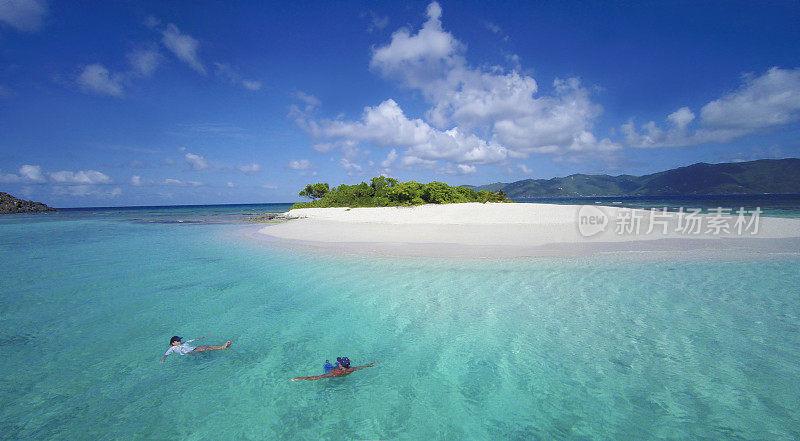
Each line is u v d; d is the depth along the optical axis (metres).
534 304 9.81
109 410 5.43
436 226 28.97
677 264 13.89
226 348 7.53
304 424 5.04
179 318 9.34
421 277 13.06
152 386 6.11
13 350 7.51
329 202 60.91
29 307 10.27
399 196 52.34
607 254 16.12
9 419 5.20
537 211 34.44
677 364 6.37
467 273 13.42
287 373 6.49
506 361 6.71
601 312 9.05
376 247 19.67
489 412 5.21
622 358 6.66
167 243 24.14
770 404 5.14
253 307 10.16
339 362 6.45
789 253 15.53
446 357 6.95
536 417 5.06
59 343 7.86
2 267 16.00
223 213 74.00
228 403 5.58
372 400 5.60
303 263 16.05
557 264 14.41
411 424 4.99
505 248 18.22
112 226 40.94
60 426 5.04
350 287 12.01
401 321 8.88
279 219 47.16
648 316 8.66
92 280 13.43
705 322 8.18
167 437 4.79
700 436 4.54
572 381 5.95
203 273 14.46
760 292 10.18
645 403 5.29
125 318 9.36
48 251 20.83
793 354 6.57
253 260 17.08
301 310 9.85
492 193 56.91
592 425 4.85
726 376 5.91
